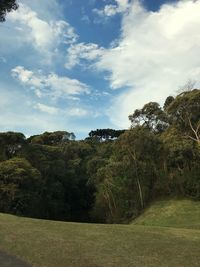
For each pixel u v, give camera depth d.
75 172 75.06
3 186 54.09
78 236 17.00
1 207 53.91
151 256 14.12
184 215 41.62
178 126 51.09
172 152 48.81
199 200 46.44
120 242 16.14
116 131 114.94
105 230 18.73
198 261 13.79
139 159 50.53
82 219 72.50
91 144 89.94
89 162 64.38
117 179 51.28
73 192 74.44
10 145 64.50
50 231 17.80
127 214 49.91
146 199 49.84
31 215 56.66
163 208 44.97
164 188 49.62
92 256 13.62
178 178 48.66
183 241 17.06
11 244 14.80
